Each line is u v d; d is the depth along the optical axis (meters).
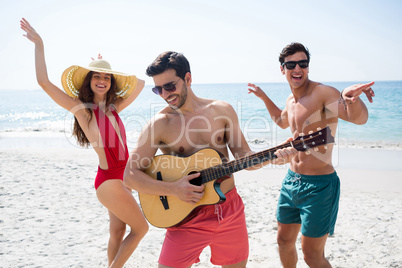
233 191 2.88
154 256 4.32
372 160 10.05
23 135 16.89
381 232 4.88
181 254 2.69
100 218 5.62
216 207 2.73
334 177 3.15
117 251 3.48
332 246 4.50
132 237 3.35
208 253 4.42
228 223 2.74
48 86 3.35
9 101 57.72
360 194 6.75
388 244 4.49
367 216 5.52
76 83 3.59
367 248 4.41
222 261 2.82
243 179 8.09
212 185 2.75
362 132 16.44
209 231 2.72
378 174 8.29
